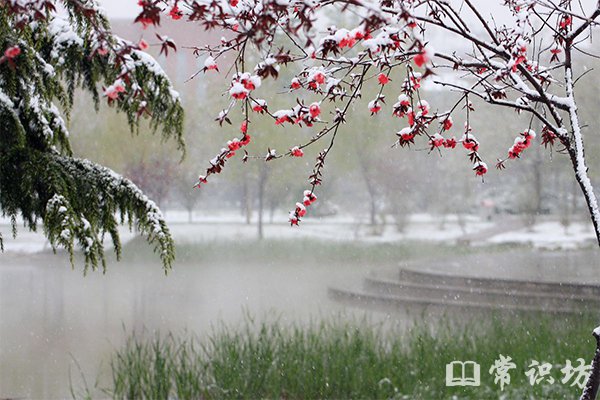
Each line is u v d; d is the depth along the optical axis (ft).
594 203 13.64
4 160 21.07
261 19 9.81
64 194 20.88
